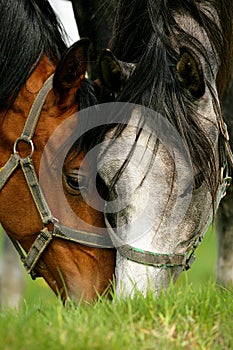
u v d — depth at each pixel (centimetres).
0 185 1019
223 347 862
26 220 1019
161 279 923
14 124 1015
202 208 952
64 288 1003
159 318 884
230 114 1196
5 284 1669
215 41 1032
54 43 1055
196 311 908
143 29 1004
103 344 802
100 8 1162
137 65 959
